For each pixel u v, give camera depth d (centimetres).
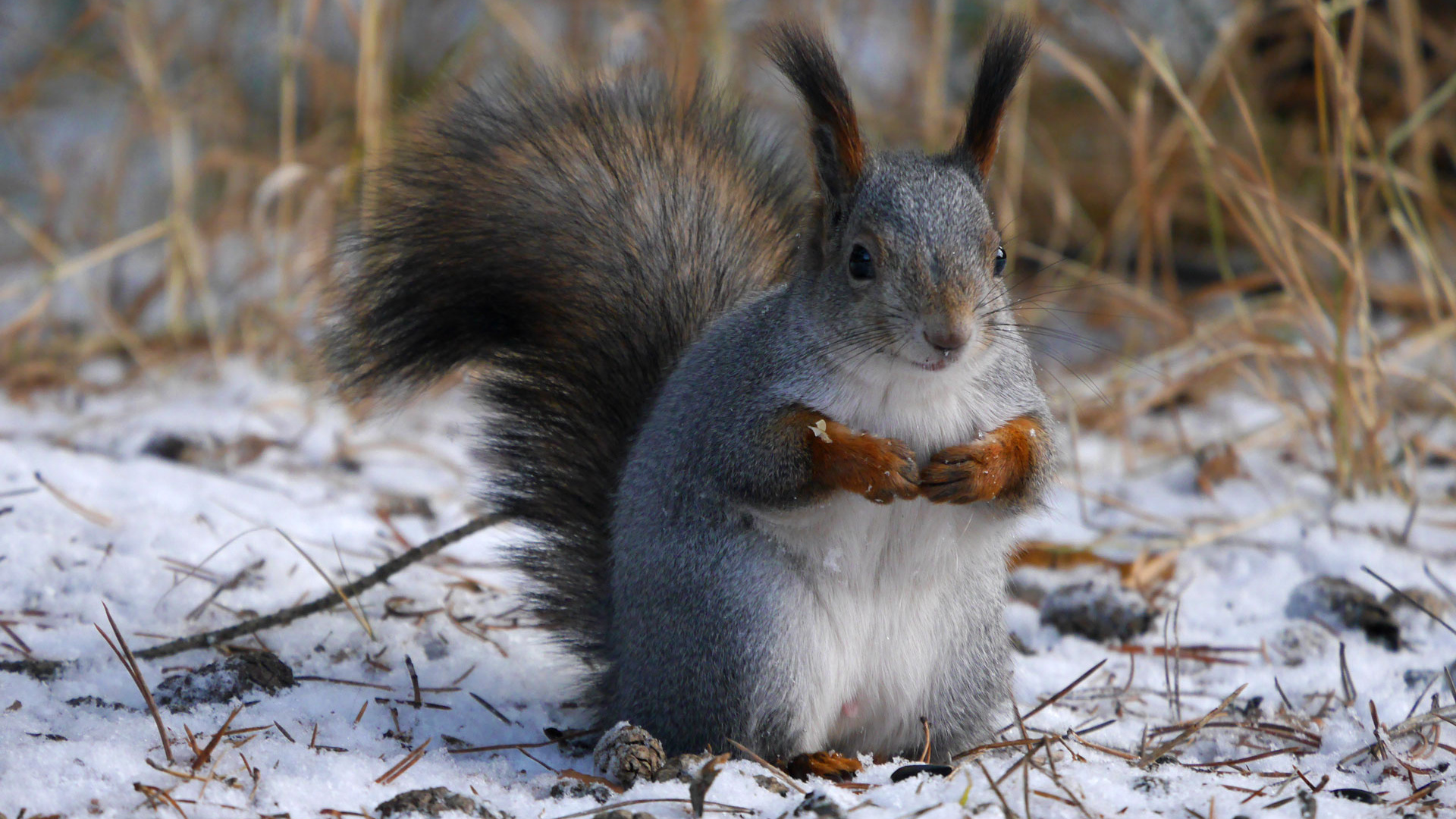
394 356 473
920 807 456
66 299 583
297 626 472
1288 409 502
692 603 462
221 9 673
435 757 461
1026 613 480
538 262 472
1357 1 498
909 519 463
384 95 512
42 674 465
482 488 473
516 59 502
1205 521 491
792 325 464
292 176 510
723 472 462
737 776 458
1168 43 661
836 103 464
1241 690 469
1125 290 529
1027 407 465
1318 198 600
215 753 459
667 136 476
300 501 488
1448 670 469
